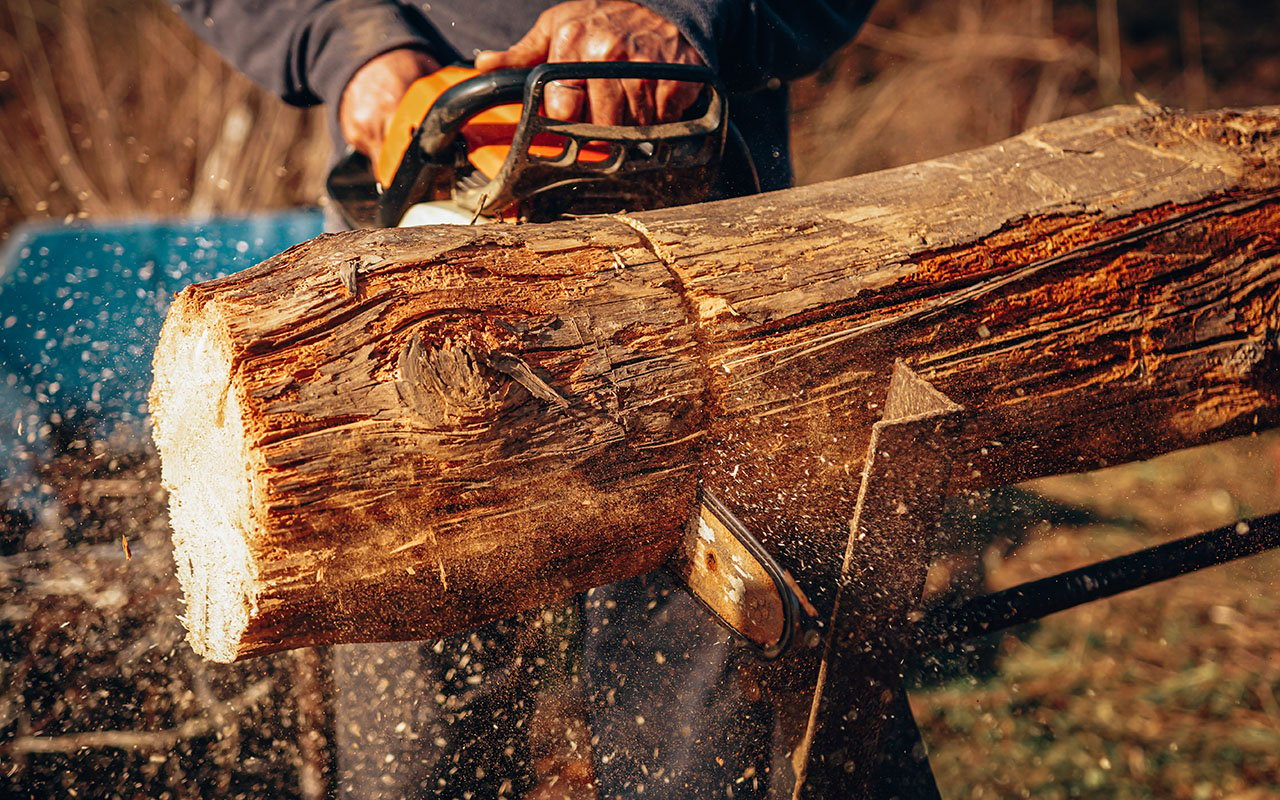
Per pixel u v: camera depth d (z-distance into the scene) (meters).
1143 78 6.94
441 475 0.98
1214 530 1.62
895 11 6.58
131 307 2.39
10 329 2.25
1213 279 1.41
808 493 1.23
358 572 0.98
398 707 1.66
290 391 0.93
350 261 1.00
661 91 1.46
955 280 1.27
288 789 1.88
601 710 1.66
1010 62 6.37
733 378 1.14
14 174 5.51
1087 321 1.35
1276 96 6.79
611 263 1.13
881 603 1.13
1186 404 1.44
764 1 1.76
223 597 1.06
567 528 1.08
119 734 1.93
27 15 5.58
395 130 1.54
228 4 2.03
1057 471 1.43
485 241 1.08
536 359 1.03
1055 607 1.49
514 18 1.92
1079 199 1.37
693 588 1.24
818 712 1.15
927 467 1.10
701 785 1.55
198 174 5.54
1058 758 2.23
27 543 2.09
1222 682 2.45
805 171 5.91
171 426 1.12
